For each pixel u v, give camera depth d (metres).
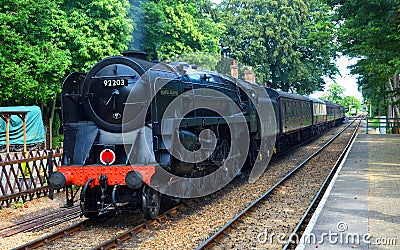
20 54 23.06
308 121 31.16
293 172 16.86
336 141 32.38
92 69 10.29
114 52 26.00
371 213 9.55
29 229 9.80
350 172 15.70
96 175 9.61
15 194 12.21
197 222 10.05
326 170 17.67
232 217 10.42
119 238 8.48
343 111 74.12
